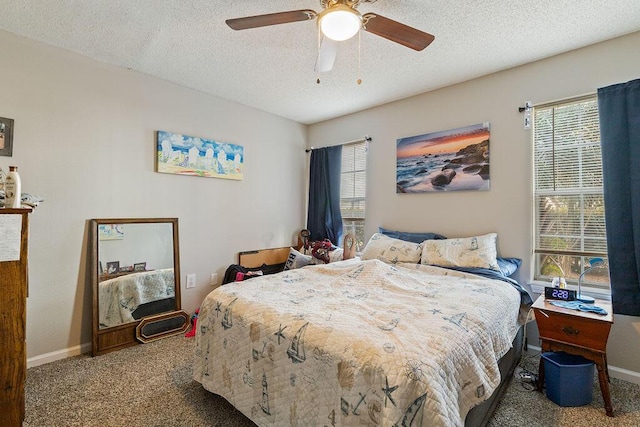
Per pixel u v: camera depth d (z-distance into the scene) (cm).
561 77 238
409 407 100
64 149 238
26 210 153
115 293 258
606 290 220
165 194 296
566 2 179
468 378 121
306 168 434
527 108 252
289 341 138
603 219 223
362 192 373
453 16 192
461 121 290
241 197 359
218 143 334
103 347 245
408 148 325
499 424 166
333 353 122
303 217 432
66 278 239
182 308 307
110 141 262
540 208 251
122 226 267
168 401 181
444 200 301
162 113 292
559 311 187
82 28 210
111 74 261
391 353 113
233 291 189
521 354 238
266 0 181
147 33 216
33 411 171
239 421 164
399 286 202
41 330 228
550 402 185
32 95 224
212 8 188
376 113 357
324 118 405
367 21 158
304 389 129
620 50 214
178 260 301
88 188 250
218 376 172
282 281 216
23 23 204
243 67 265
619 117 206
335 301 173
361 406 110
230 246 349
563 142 240
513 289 212
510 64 255
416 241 302
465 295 183
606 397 173
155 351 248
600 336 174
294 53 242
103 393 189
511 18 194
